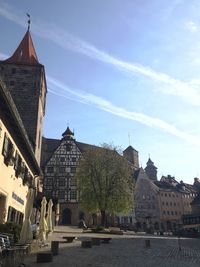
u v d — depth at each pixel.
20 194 28.94
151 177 119.75
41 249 17.88
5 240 14.52
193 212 85.00
